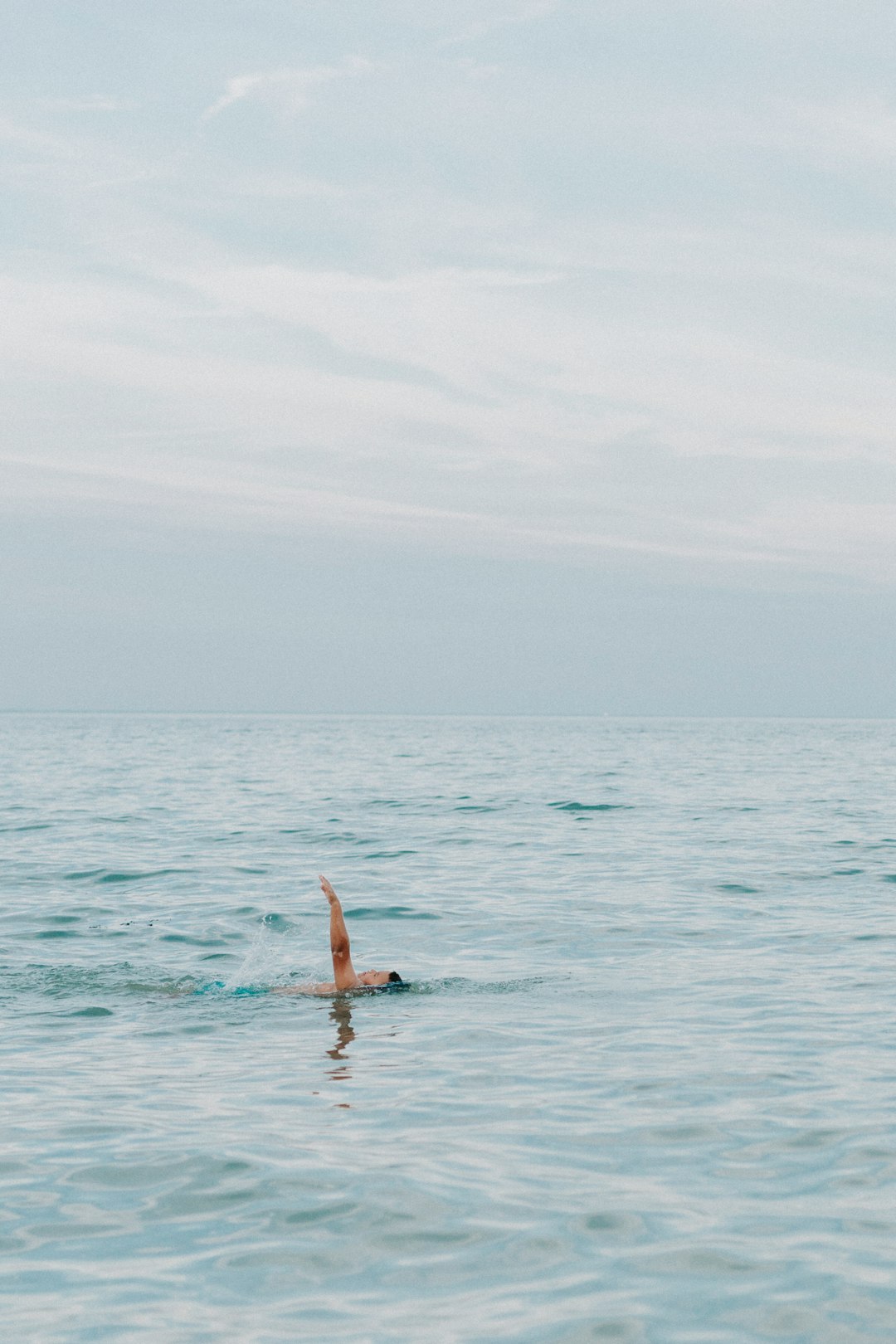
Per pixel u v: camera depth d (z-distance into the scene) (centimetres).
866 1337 510
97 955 1413
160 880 1995
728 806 3362
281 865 2169
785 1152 721
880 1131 755
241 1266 579
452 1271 572
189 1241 606
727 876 1988
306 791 3934
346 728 16900
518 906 1717
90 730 14475
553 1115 793
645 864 2150
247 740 10219
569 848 2391
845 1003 1103
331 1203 651
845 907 1680
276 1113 804
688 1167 698
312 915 1680
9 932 1552
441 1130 765
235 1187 673
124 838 2581
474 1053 952
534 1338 509
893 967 1267
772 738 11862
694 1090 843
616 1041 981
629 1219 628
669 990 1176
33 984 1245
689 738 11319
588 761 6288
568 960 1342
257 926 1608
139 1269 576
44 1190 671
